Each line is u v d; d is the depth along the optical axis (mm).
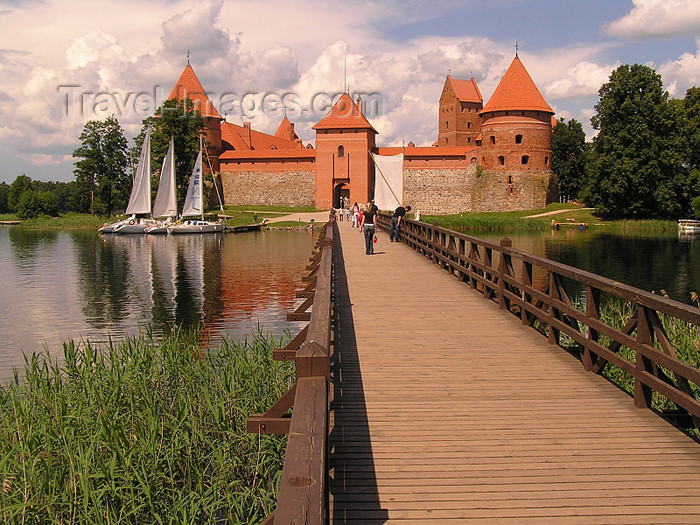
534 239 50531
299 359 4004
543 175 73750
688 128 61531
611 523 4027
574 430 5531
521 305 9750
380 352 8125
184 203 66812
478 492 4441
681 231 55250
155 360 11727
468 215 70812
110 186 82938
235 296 24922
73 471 6727
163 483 7016
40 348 17172
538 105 73375
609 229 58719
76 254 41500
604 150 61281
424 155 76812
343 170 76375
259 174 80875
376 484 4578
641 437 5383
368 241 20281
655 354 5762
